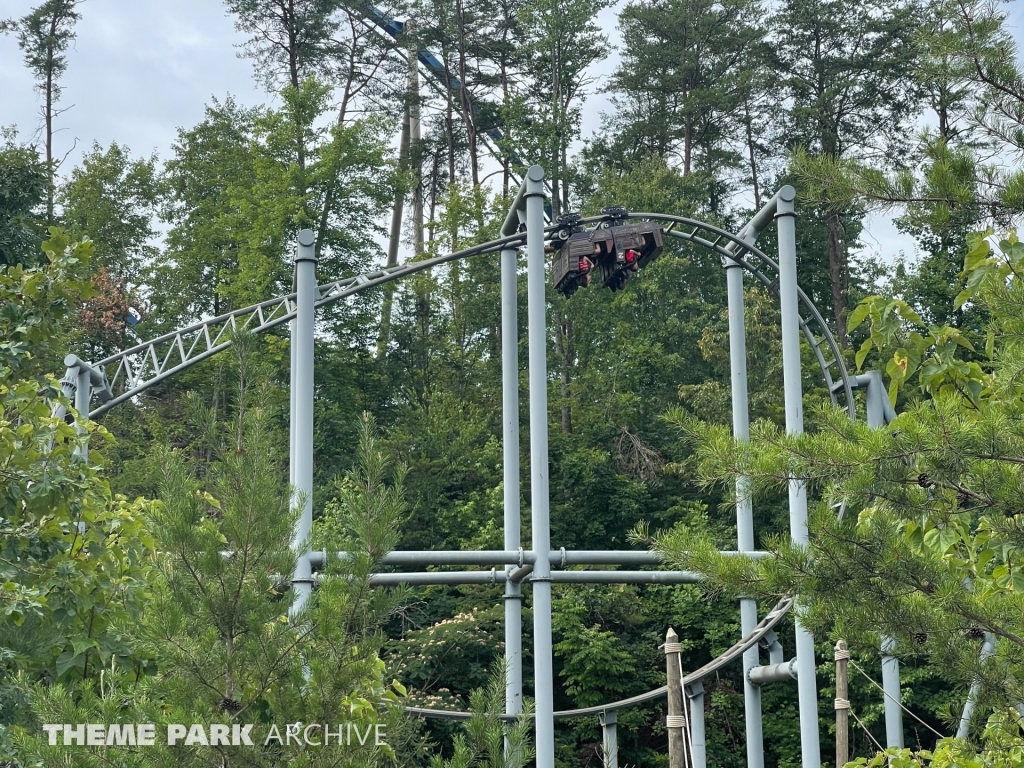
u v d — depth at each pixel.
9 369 9.95
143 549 10.21
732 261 18.47
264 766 7.23
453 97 48.47
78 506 9.85
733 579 7.39
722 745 28.17
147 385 18.06
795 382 16.39
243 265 37.09
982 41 7.73
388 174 40.62
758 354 34.50
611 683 27.30
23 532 9.60
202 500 7.98
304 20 46.09
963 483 6.99
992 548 7.28
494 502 31.11
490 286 41.06
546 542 14.72
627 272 17.61
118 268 44.50
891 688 17.12
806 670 15.54
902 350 7.48
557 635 28.06
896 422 7.01
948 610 7.20
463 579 16.42
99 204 44.31
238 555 7.73
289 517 7.87
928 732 27.39
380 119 40.97
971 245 7.81
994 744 7.73
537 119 44.75
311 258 15.46
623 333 38.75
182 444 34.03
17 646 9.20
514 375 17.78
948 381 7.45
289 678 7.58
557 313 40.72
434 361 41.44
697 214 41.81
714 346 34.59
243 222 40.25
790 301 16.58
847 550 7.17
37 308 9.86
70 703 7.09
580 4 44.84
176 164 45.22
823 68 43.19
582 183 44.75
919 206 7.99
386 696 8.16
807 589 7.21
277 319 17.86
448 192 43.91
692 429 7.38
